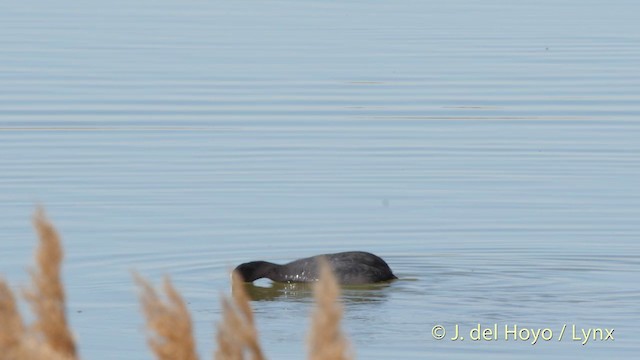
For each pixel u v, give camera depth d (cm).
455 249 6116
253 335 2408
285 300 5306
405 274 5659
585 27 15125
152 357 4509
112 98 10319
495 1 17938
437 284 5453
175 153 8325
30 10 16438
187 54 12812
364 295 5266
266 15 16125
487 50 13125
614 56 12756
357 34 14350
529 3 17762
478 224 6594
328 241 6347
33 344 2231
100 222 6606
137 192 7256
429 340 4659
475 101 10281
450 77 11444
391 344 4603
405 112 9819
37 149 8412
